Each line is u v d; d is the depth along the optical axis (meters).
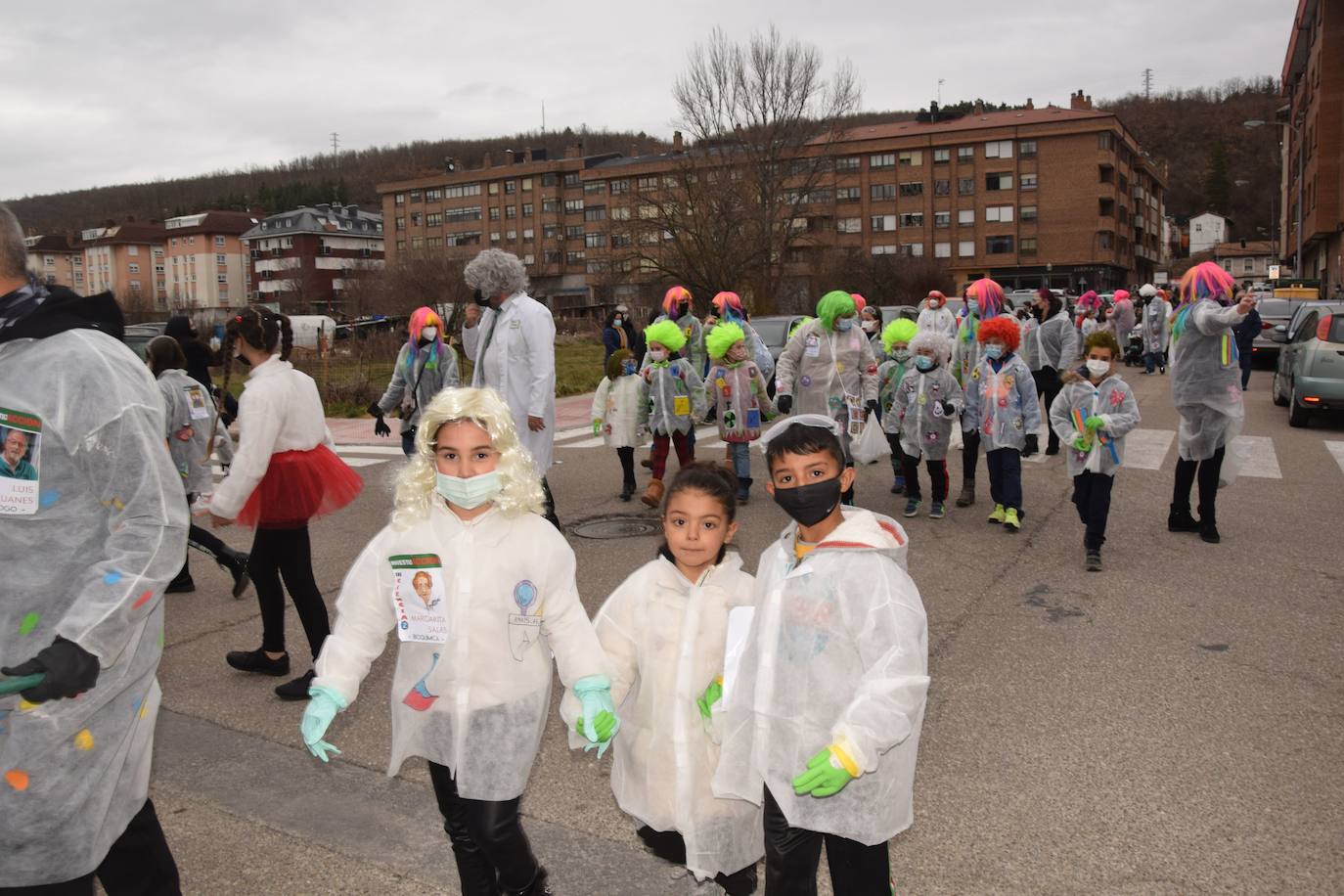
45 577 2.27
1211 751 4.14
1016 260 75.88
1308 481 9.93
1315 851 3.38
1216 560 7.14
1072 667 5.12
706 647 2.74
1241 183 139.75
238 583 6.16
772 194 45.03
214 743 4.45
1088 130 72.88
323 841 3.60
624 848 3.52
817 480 2.42
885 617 2.31
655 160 93.75
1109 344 6.75
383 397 8.62
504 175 103.12
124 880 2.61
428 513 2.61
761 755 2.43
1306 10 43.72
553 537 2.67
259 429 4.50
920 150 77.25
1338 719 4.43
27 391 2.26
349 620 2.65
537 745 2.70
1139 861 3.34
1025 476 10.53
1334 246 45.41
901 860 3.38
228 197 158.75
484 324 7.25
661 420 8.98
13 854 2.27
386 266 74.25
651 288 45.22
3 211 2.30
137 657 2.43
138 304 74.25
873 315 12.54
